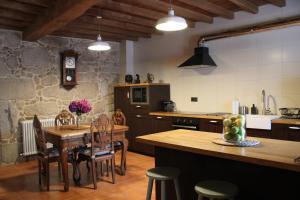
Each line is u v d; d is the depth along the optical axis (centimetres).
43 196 332
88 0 282
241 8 426
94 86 611
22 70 504
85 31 533
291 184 185
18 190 353
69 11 316
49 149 383
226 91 471
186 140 238
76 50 580
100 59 621
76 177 383
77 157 400
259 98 428
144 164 470
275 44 407
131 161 491
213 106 493
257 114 420
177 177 223
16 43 496
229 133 219
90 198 324
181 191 253
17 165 480
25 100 509
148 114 534
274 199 194
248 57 439
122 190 349
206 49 475
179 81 551
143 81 627
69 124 457
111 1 376
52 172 434
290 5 392
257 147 205
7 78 487
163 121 504
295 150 194
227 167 221
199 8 427
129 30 538
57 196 332
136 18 461
